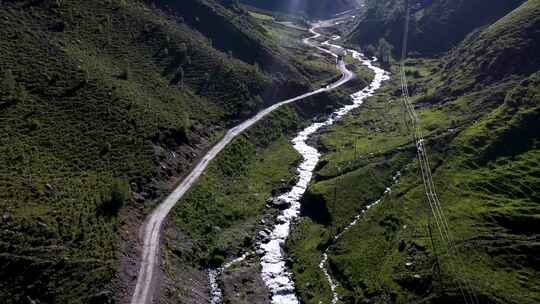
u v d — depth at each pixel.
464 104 108.62
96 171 67.88
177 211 71.44
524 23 122.88
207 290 61.44
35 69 79.62
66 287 49.53
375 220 74.25
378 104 139.62
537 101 90.00
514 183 74.38
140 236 63.53
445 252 61.28
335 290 61.59
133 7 120.44
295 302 61.03
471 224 66.38
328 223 76.69
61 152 67.38
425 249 62.91
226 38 143.50
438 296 54.81
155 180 75.31
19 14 90.19
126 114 82.44
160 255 60.56
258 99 122.69
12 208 53.25
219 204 78.88
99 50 98.06
